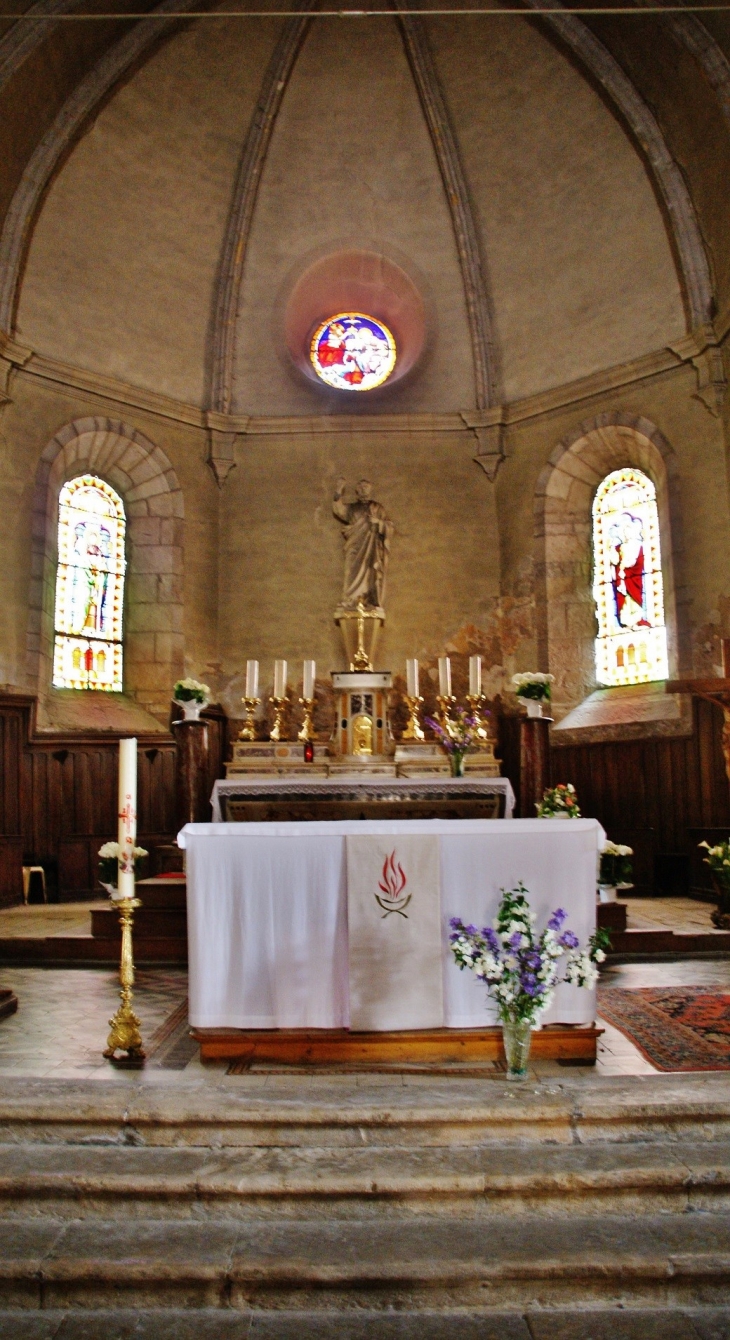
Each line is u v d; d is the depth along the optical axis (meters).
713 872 9.86
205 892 5.74
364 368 16.02
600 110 13.65
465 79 14.10
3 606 12.65
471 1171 4.38
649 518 14.17
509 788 10.53
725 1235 4.13
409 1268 3.91
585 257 14.29
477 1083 5.14
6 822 12.21
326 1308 3.89
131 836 5.85
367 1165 4.46
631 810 13.23
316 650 14.83
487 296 15.08
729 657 10.35
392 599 14.93
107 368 14.16
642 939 8.89
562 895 5.74
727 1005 6.96
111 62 12.80
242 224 14.76
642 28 12.28
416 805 10.60
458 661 14.75
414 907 5.68
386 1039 5.61
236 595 15.01
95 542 14.30
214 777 14.25
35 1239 4.14
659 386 13.66
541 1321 3.81
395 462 15.25
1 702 12.30
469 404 15.33
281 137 14.59
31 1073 5.42
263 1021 5.64
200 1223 4.27
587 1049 5.64
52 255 13.48
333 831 5.76
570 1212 4.32
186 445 14.91
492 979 5.15
